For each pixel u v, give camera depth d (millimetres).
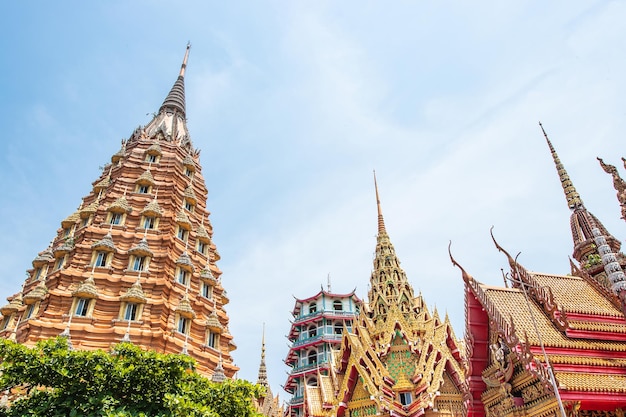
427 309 55094
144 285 45781
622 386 16516
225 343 50906
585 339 19266
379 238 63281
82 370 22172
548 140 30219
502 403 18875
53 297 42344
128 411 21391
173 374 23672
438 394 45969
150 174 56875
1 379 21641
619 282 19156
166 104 73688
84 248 46781
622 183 24141
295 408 72938
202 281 52344
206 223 61031
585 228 36219
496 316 19141
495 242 23125
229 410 26188
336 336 78688
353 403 49469
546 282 23453
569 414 15820
